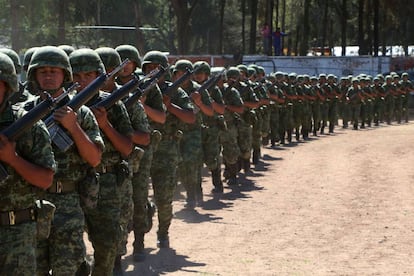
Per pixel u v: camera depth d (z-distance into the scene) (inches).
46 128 276.5
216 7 3275.1
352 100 1715.1
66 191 320.5
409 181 808.3
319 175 862.5
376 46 2965.1
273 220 592.7
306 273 432.8
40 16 2162.9
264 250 489.7
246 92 828.0
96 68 352.5
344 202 678.5
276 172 890.1
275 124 1216.8
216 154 698.8
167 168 478.3
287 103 1275.8
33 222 277.0
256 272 431.8
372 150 1144.2
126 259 457.1
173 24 3599.9
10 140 258.5
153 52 491.8
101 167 359.9
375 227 568.1
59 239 316.5
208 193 727.7
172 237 524.1
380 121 1947.6
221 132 770.2
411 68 2226.9
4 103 261.1
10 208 271.1
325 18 3230.8
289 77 1294.3
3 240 270.2
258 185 784.9
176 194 706.8
